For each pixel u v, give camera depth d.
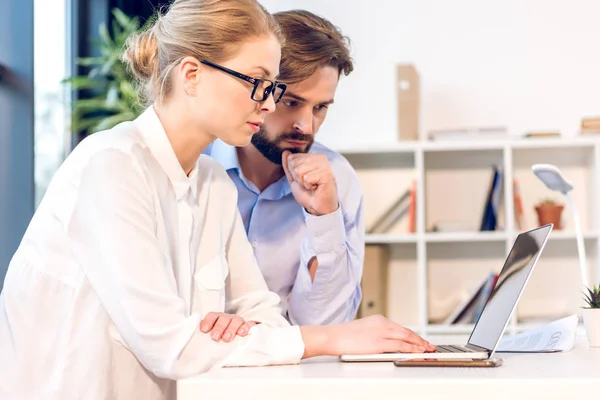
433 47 4.22
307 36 1.84
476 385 1.00
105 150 1.38
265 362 1.25
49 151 3.91
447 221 4.06
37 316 1.42
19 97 3.61
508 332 3.75
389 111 4.22
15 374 1.41
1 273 3.55
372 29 4.26
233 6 1.41
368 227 4.07
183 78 1.42
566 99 4.12
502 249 4.07
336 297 2.05
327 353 1.29
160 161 1.46
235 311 1.66
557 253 4.01
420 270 3.86
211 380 1.04
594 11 4.12
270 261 2.11
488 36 4.18
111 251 1.30
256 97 1.42
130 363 1.40
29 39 3.62
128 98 3.90
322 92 1.90
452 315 3.90
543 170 1.96
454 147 3.88
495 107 4.18
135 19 4.15
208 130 1.45
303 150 2.00
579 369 1.13
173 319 1.27
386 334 1.33
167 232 1.46
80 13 4.39
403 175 4.14
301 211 2.11
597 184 3.79
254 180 2.10
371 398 1.02
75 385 1.39
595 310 1.63
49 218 1.42
